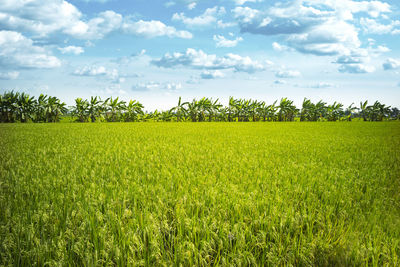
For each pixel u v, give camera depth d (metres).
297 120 39.28
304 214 2.80
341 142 9.64
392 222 2.75
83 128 16.12
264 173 4.53
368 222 2.75
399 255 2.25
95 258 2.06
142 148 7.58
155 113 33.00
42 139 9.77
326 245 2.29
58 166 5.03
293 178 4.29
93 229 2.40
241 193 3.37
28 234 2.32
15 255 2.15
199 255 2.12
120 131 14.02
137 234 2.42
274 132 14.42
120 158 5.88
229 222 2.68
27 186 3.63
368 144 9.04
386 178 4.47
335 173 4.66
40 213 2.71
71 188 3.65
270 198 3.21
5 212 2.77
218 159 5.83
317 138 11.13
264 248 2.30
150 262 2.16
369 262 2.24
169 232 2.60
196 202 3.06
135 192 3.46
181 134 12.55
